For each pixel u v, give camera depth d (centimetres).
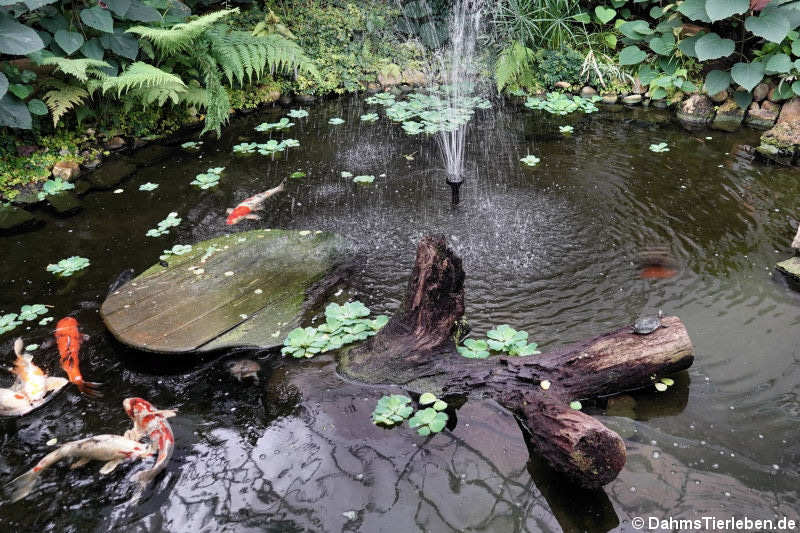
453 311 313
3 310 364
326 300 364
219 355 324
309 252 406
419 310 310
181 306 354
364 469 258
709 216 445
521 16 716
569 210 456
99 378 312
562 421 249
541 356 297
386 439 272
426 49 780
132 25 594
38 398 297
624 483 248
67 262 406
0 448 274
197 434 277
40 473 259
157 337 328
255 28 693
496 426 277
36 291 381
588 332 331
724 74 610
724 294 360
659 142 580
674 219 441
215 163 552
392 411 283
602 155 553
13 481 257
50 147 538
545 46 747
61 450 261
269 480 254
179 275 382
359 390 300
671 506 238
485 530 233
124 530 235
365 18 778
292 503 244
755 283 370
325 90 712
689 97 645
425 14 788
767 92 614
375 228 439
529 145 579
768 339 324
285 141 590
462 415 283
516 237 422
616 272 382
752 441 265
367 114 662
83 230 449
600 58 715
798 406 282
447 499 245
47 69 560
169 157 565
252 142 597
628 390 294
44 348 332
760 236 418
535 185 497
